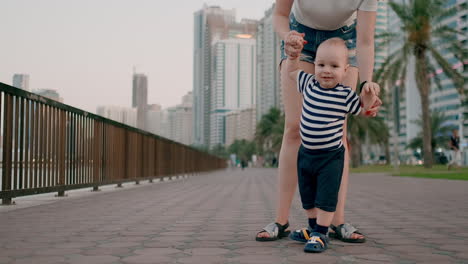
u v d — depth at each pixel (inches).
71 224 162.2
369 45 119.6
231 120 7716.5
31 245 120.0
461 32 1007.0
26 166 227.9
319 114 108.1
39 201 257.0
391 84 1046.4
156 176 546.6
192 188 402.0
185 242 124.6
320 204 110.2
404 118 4301.2
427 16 994.1
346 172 127.3
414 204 242.1
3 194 206.5
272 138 2401.6
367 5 117.7
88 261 99.5
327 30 125.6
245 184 486.0
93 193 326.6
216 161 1608.0
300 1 122.6
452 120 3383.4
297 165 117.5
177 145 701.3
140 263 97.3
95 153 337.1
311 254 106.8
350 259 101.2
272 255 105.8
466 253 108.7
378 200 267.7
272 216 188.5
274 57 5506.9
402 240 127.7
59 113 270.8
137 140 459.5
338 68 108.0
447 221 172.1
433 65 1039.6
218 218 181.8
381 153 3629.4
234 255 106.0
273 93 5526.6
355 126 1310.3
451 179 530.6
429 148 1008.9
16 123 218.1
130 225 160.2
